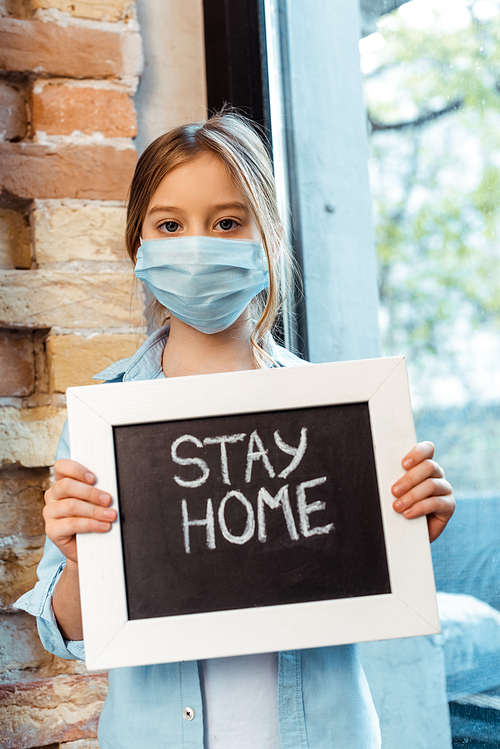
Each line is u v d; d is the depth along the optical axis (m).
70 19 1.08
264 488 0.66
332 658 0.77
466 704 0.97
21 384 1.03
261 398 0.66
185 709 0.72
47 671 1.00
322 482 0.66
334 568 0.64
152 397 0.66
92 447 0.65
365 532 0.65
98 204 1.07
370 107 1.13
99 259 1.06
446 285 1.00
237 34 1.18
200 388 0.66
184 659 0.61
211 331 0.87
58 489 0.65
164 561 0.64
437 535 0.71
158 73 1.17
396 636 0.62
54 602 0.77
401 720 1.05
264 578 0.64
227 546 0.65
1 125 1.05
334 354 1.17
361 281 1.13
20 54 1.04
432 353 1.03
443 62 1.00
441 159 1.00
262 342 0.92
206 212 0.82
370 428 0.67
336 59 1.18
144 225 0.87
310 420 0.67
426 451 0.66
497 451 0.92
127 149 1.09
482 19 0.93
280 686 0.73
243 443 0.67
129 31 1.11
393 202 1.09
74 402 0.66
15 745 0.95
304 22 1.21
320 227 1.19
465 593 0.98
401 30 1.08
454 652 0.99
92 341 1.04
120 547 0.64
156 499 0.65
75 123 1.07
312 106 1.20
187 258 0.80
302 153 1.21
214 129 0.88
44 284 1.03
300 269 1.20
